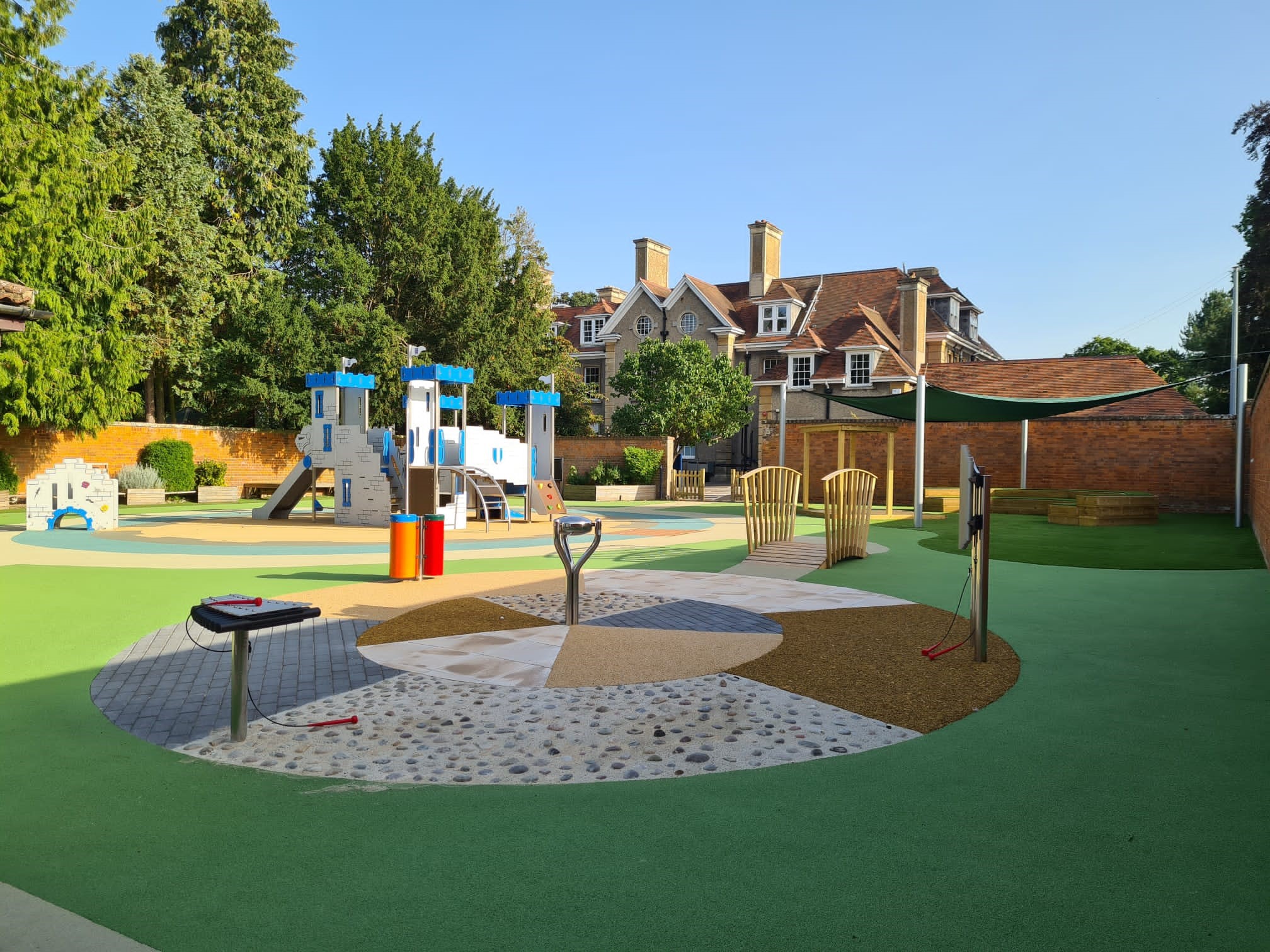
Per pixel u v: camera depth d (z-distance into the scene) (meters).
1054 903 2.96
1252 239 34.91
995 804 3.84
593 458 33.75
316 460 20.84
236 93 34.84
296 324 32.94
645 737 4.82
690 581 10.85
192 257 30.80
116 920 2.85
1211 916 2.87
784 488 13.91
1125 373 29.53
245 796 3.96
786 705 5.43
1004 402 20.53
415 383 18.72
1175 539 15.83
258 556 13.80
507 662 6.54
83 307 24.78
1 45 23.28
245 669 4.76
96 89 25.08
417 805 3.86
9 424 23.19
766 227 47.75
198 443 30.45
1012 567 12.06
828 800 3.90
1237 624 7.96
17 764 4.36
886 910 2.92
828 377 41.28
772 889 3.07
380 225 37.66
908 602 9.23
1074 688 5.82
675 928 2.80
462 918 2.87
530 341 40.78
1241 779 4.14
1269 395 12.41
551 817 3.73
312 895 3.02
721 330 46.28
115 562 12.84
